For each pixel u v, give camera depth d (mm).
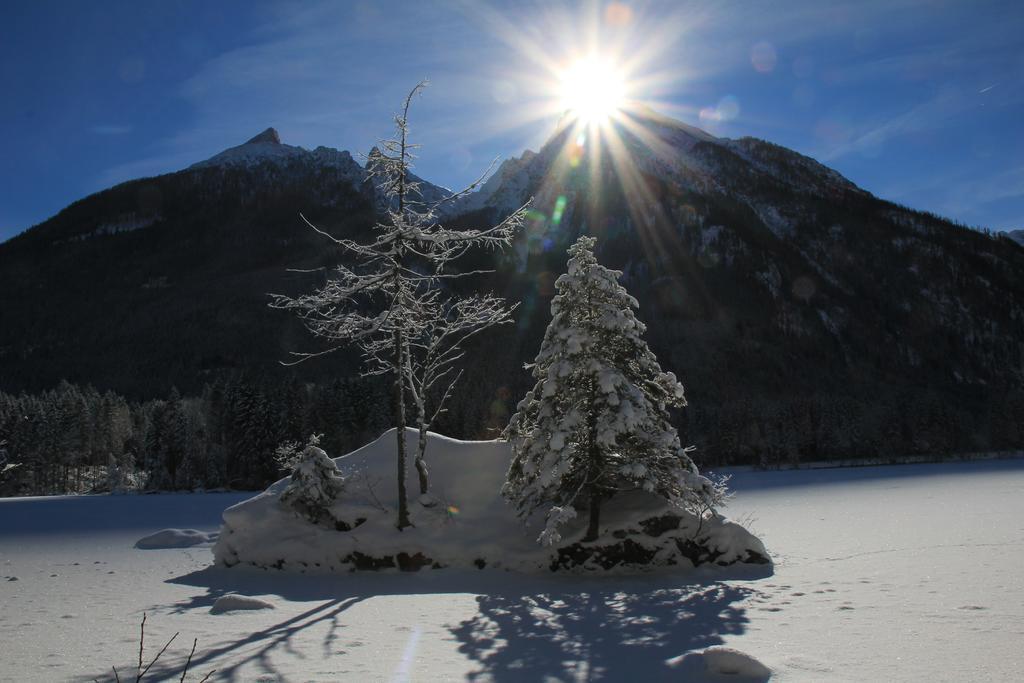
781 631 9180
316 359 160125
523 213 16906
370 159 16656
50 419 82188
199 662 8188
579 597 12344
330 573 15641
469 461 18672
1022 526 19844
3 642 9406
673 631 9453
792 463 95250
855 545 17578
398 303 16656
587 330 15898
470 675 7473
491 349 126812
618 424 14562
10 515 36625
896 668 7211
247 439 69812
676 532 15320
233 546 16594
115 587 14328
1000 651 7719
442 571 15320
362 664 8000
